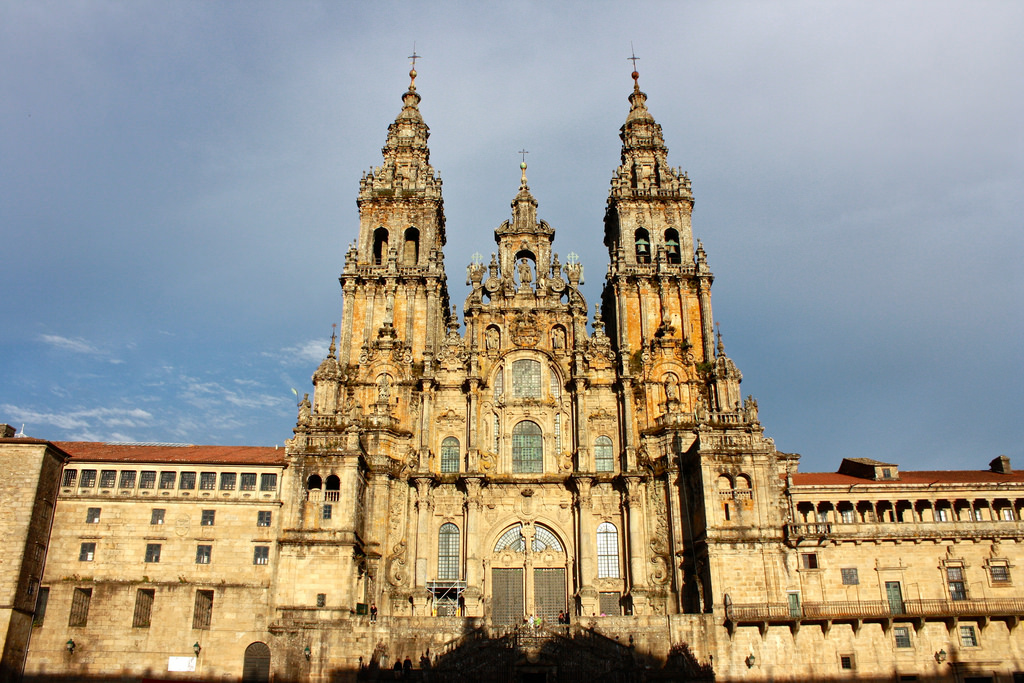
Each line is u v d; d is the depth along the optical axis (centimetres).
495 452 7250
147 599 6059
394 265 7750
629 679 5369
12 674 5566
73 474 6312
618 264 7869
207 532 6200
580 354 7381
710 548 6100
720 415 6738
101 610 5941
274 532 6219
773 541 6125
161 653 5866
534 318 7694
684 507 6675
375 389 7300
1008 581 6103
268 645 5925
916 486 6438
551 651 5400
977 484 6419
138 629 5919
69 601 5944
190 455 6612
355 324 7575
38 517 5925
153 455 6575
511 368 7525
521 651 5403
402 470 6938
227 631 5947
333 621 5719
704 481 6291
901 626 5916
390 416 7056
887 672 5784
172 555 6125
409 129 8906
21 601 5684
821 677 5741
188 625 5944
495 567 6869
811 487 6444
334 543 6097
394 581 6612
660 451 7012
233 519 6241
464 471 6962
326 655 5641
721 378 7206
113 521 6184
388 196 8150
